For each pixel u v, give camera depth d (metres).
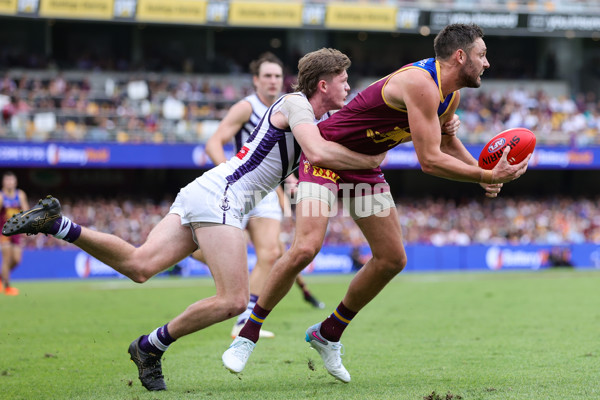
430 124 10.38
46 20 66.31
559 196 69.56
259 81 17.66
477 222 59.34
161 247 11.00
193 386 11.30
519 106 67.31
